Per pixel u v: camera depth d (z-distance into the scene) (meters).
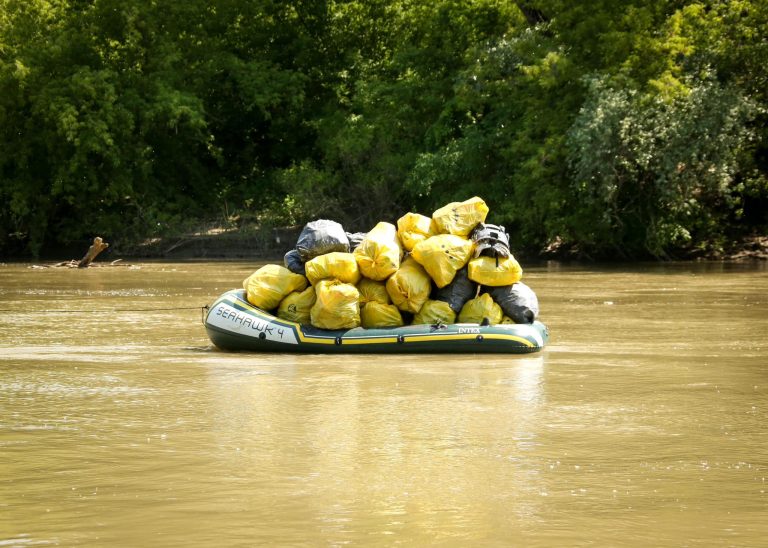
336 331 12.43
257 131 47.19
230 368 11.10
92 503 5.77
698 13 33.97
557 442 7.34
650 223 34.47
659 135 31.52
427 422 8.07
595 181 33.06
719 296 20.88
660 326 15.37
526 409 8.64
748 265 32.09
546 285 24.25
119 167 41.00
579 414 8.41
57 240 42.59
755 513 5.56
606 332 14.57
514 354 12.23
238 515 5.53
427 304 12.66
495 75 37.50
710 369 11.00
